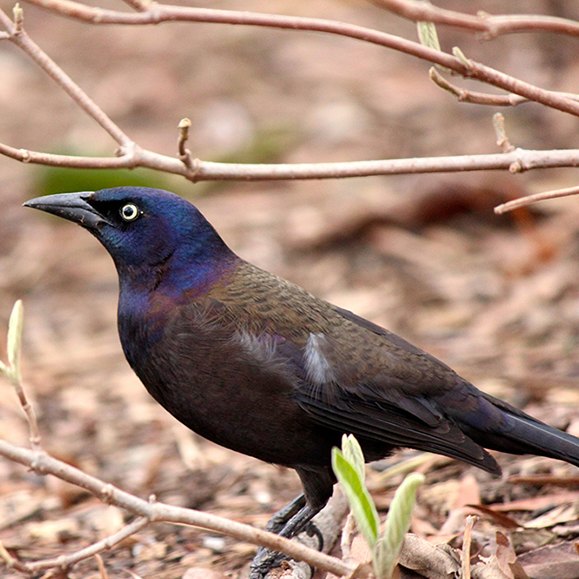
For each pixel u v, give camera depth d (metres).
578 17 19.23
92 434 11.53
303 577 7.24
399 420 7.45
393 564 5.38
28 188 19.38
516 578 6.54
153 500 5.25
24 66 24.70
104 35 25.38
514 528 7.60
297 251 15.68
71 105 22.47
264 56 23.27
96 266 16.70
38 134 21.23
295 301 7.58
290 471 9.88
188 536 8.44
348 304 13.91
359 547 6.15
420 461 9.31
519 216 14.77
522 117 18.52
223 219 16.97
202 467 10.27
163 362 7.34
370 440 7.60
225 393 7.24
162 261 7.50
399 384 7.45
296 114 20.11
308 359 7.27
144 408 12.12
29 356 14.04
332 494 7.66
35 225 18.38
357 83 21.34
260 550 7.50
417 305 13.66
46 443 11.35
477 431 7.64
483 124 18.41
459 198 15.59
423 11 5.41
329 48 23.19
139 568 7.87
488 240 15.12
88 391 12.76
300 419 7.30
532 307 13.00
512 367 11.27
